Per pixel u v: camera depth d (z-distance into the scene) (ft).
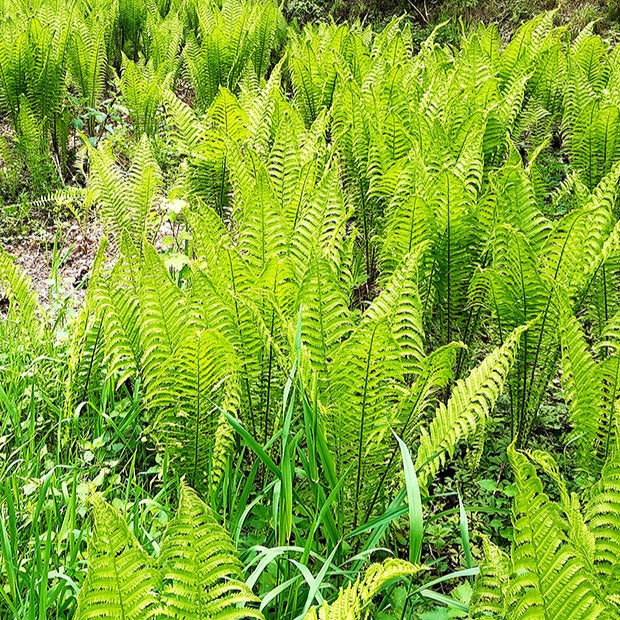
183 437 7.32
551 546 4.36
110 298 7.35
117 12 21.08
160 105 16.99
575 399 6.85
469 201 8.95
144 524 6.84
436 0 27.04
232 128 12.59
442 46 24.00
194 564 4.38
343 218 8.11
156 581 4.36
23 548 6.92
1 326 9.83
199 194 12.62
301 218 8.44
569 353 6.81
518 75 14.46
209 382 6.94
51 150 16.67
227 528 6.67
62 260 13.41
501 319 8.22
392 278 6.89
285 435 6.12
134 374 8.43
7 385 9.09
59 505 7.18
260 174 7.98
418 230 8.34
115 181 11.48
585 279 8.16
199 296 7.27
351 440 6.55
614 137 11.68
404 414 6.82
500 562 4.96
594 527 5.10
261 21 19.27
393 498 7.14
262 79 16.28
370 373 6.05
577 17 23.57
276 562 6.53
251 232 8.09
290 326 6.71
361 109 10.99
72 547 6.09
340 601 4.28
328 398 6.63
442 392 9.06
